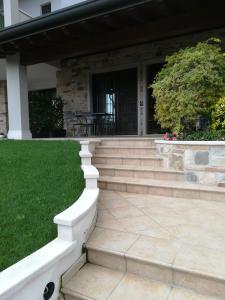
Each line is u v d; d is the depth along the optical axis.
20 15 7.57
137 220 2.65
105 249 2.07
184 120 4.09
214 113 3.82
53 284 1.76
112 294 1.76
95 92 8.16
